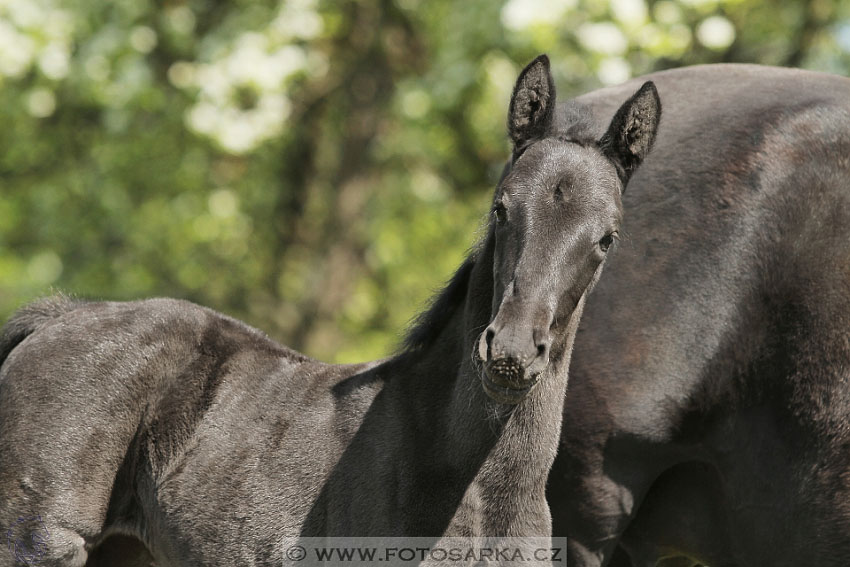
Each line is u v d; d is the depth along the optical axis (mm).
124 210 19656
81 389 7770
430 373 7254
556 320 6379
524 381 6039
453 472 6934
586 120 7102
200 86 17141
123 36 17016
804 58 16828
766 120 7047
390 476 7059
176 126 18672
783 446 6715
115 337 7961
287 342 21359
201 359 8008
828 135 6902
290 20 17828
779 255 6770
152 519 7828
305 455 7418
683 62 16125
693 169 7082
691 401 6898
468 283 7227
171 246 20078
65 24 16797
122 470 7855
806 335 6641
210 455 7668
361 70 20703
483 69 17312
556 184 6422
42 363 7898
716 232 6910
